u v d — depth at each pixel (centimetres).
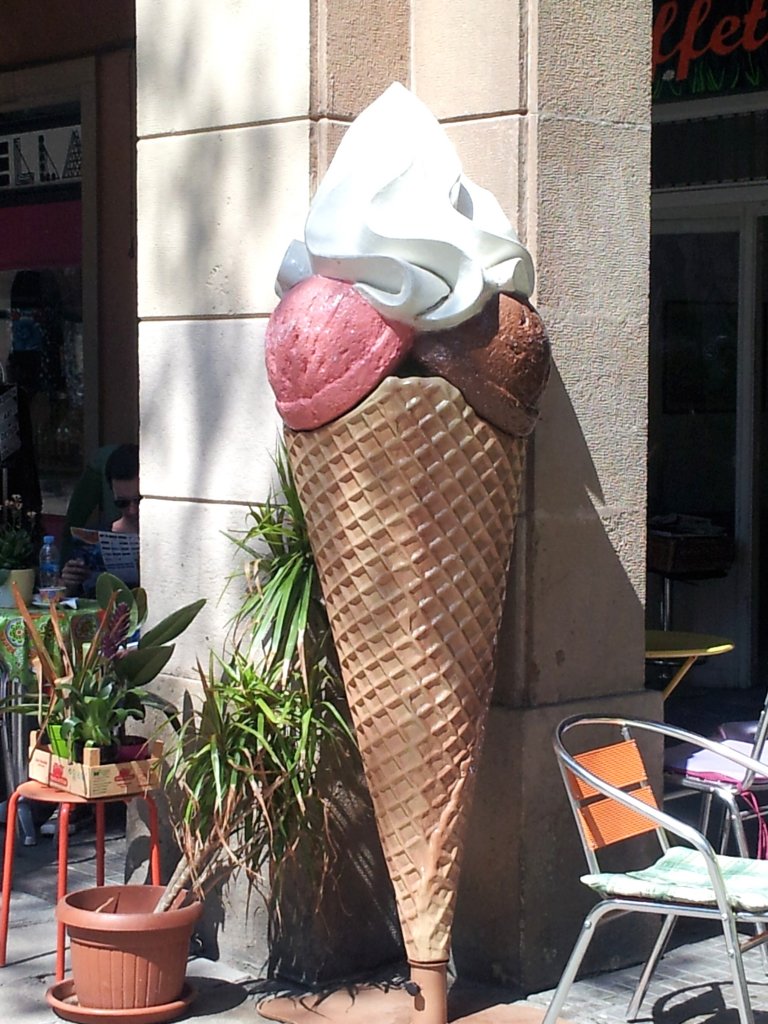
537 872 474
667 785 574
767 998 474
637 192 496
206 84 503
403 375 409
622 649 501
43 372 1034
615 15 486
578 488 484
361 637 416
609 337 490
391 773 418
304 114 474
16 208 1045
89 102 966
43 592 633
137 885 482
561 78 472
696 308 879
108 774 466
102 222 970
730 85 834
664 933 451
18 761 625
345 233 410
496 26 470
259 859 462
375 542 409
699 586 884
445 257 404
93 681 473
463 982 484
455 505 409
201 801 444
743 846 464
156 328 527
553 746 450
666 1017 457
